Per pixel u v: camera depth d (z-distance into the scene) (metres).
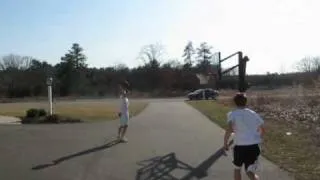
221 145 15.48
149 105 48.72
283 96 43.97
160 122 25.42
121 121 16.67
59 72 100.44
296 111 27.47
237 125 8.14
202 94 66.75
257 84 93.25
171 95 92.38
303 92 36.78
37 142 16.45
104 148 14.92
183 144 15.84
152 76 108.38
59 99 81.06
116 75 105.50
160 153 13.79
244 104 8.34
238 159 8.16
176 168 11.30
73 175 10.56
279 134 17.58
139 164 11.91
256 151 8.12
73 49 103.06
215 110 36.25
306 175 9.98
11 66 103.81
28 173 10.82
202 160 12.43
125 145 15.63
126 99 16.78
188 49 119.75
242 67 18.61
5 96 89.75
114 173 10.76
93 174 10.66
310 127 19.41
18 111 37.03
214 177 10.20
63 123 25.12
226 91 76.06
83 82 99.19
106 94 95.06
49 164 11.98
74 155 13.47
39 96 90.06
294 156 12.51
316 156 12.33
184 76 107.25
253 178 8.11
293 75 92.31
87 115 30.89
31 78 93.44
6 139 17.34
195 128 21.72
